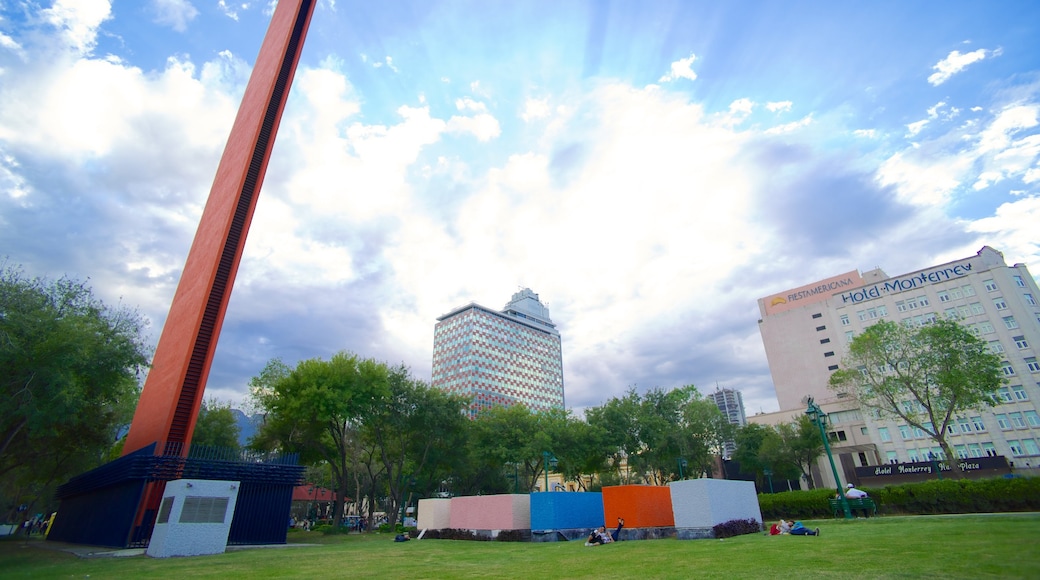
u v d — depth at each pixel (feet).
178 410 91.35
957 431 205.05
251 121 117.39
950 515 72.59
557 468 184.14
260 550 74.43
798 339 297.12
